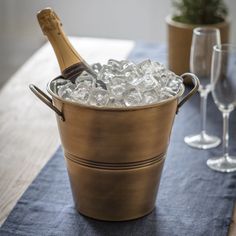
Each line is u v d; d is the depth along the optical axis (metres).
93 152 1.14
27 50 4.25
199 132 1.69
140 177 1.18
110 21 3.94
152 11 3.84
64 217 1.22
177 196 1.32
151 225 1.19
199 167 1.47
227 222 1.20
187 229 1.17
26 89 1.98
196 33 1.64
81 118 1.11
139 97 1.14
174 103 1.16
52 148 1.55
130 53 2.32
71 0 3.93
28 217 1.21
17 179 1.38
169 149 1.58
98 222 1.21
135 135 1.12
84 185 1.19
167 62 2.17
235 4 3.62
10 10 4.10
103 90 1.14
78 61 1.29
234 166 1.47
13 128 1.67
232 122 1.78
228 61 1.46
